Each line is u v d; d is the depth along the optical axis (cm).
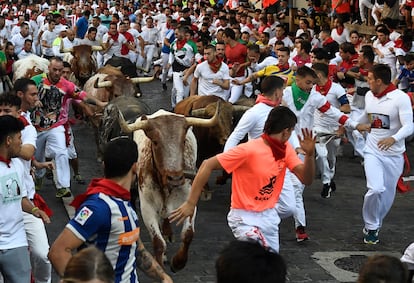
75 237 543
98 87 1346
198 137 1146
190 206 704
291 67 1370
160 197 841
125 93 1348
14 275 666
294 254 965
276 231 736
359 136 1420
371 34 2053
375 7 2050
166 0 3469
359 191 1290
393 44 1708
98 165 1423
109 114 1063
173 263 853
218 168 704
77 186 1273
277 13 2722
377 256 418
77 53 1844
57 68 1122
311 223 1102
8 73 1827
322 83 1147
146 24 2786
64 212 1127
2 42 2416
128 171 562
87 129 1758
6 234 660
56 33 2444
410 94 1482
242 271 366
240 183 720
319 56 1248
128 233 559
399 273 406
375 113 966
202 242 999
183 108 1219
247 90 1593
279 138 708
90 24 2850
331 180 1245
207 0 3259
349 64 1468
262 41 2112
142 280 861
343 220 1120
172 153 802
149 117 852
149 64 2594
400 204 1227
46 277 739
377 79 954
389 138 941
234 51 1631
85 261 423
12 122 658
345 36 1998
